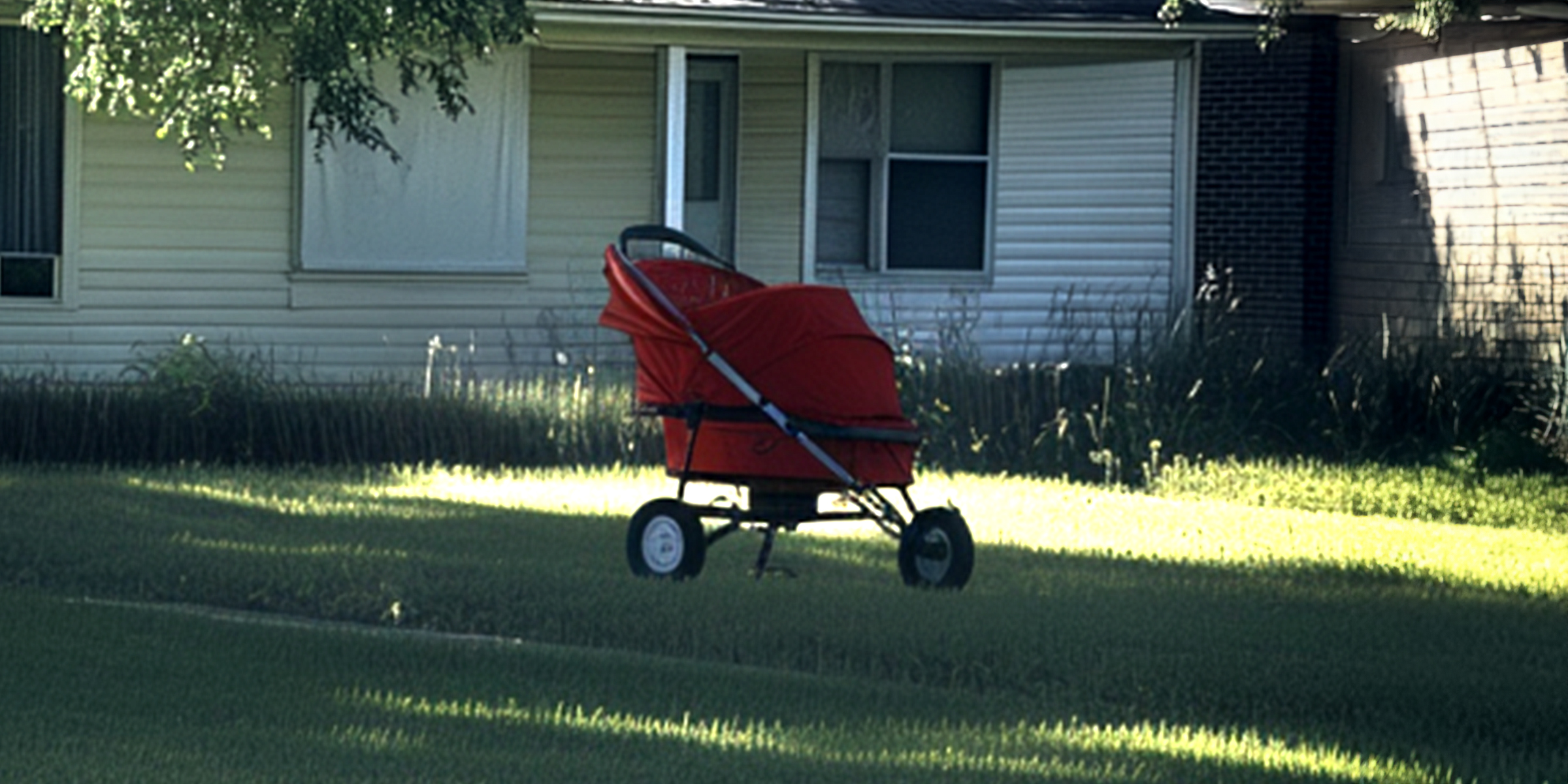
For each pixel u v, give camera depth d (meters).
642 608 33.41
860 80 66.88
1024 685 29.22
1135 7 66.31
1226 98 76.81
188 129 47.97
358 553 38.34
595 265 65.56
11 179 60.50
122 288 61.50
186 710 25.62
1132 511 50.34
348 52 45.53
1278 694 28.28
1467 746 25.61
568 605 33.50
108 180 61.12
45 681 27.09
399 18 45.16
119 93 48.31
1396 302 71.38
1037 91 66.69
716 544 42.66
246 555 37.91
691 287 39.72
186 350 57.06
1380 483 54.66
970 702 27.81
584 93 65.25
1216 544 44.28
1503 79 65.81
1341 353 66.88
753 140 66.88
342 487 50.72
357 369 63.47
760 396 37.06
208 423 55.62
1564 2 58.66
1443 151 68.94
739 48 63.03
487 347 64.56
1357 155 73.88
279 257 62.78
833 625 32.22
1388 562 41.81
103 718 25.08
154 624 31.36
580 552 40.00
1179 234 66.62
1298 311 75.56
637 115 65.62
